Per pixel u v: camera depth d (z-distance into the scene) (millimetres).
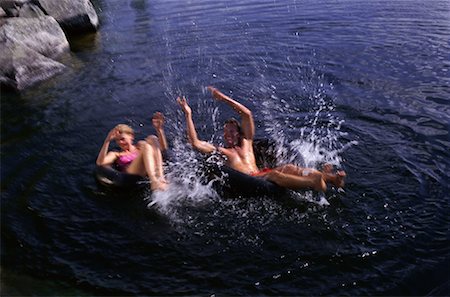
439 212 4574
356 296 3660
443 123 6379
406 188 4977
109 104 7793
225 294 3734
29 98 8312
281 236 4387
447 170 5285
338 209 4719
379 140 6020
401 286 3730
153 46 10828
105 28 12930
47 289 3865
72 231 4562
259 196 4941
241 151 5668
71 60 10344
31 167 5809
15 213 4859
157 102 7773
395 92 7535
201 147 5719
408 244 4176
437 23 11055
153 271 4020
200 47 10469
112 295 3773
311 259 4074
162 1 15992
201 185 5168
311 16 12445
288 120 6816
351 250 4148
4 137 6750
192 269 4023
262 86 8133
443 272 3830
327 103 7305
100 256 4219
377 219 4539
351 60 9086
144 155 5199
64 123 7129
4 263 4164
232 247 4273
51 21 10984
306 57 9398
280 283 3828
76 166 5793
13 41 9352
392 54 9258
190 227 4578
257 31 11391
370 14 12289
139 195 5113
